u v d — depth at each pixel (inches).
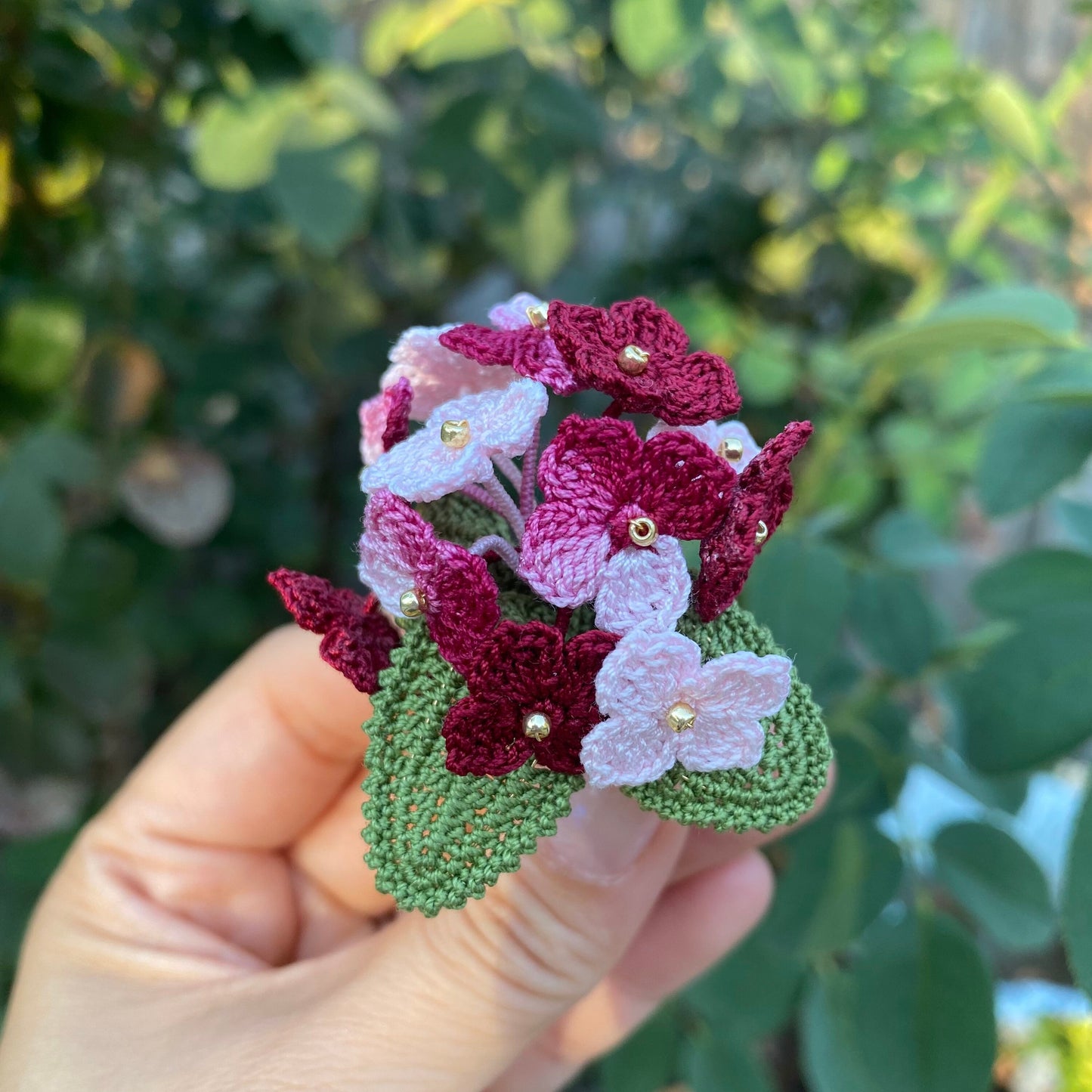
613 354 4.5
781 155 12.8
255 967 6.8
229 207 10.5
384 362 12.0
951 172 12.0
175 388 10.7
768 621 6.9
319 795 7.5
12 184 8.3
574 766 4.5
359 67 11.9
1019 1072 12.4
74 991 6.3
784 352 10.0
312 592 4.7
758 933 7.9
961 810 10.1
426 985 5.6
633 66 9.2
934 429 10.0
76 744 9.1
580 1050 7.7
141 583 10.4
